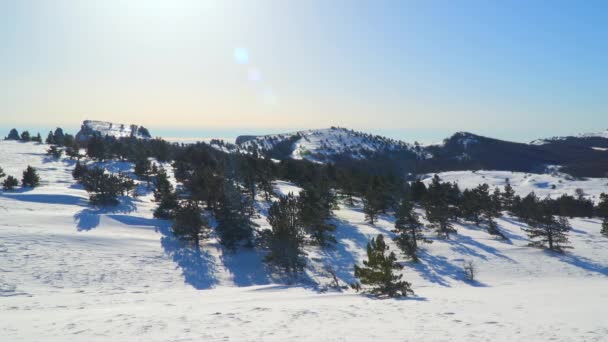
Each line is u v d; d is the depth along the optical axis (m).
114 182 64.38
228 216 44.56
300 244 41.88
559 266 46.84
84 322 14.93
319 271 40.19
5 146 138.00
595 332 12.45
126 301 22.61
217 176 58.59
